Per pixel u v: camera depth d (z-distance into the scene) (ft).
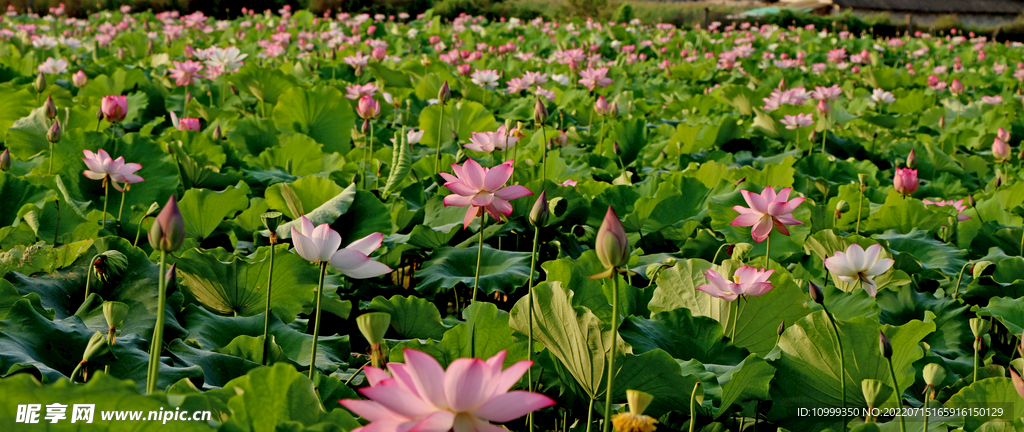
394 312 9.57
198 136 16.29
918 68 58.70
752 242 12.89
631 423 4.53
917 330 7.62
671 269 9.53
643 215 13.91
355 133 20.81
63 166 13.16
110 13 70.74
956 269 12.81
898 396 6.35
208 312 9.00
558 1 106.52
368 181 16.11
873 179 19.34
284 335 8.86
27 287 8.36
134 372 6.83
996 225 14.25
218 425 5.16
